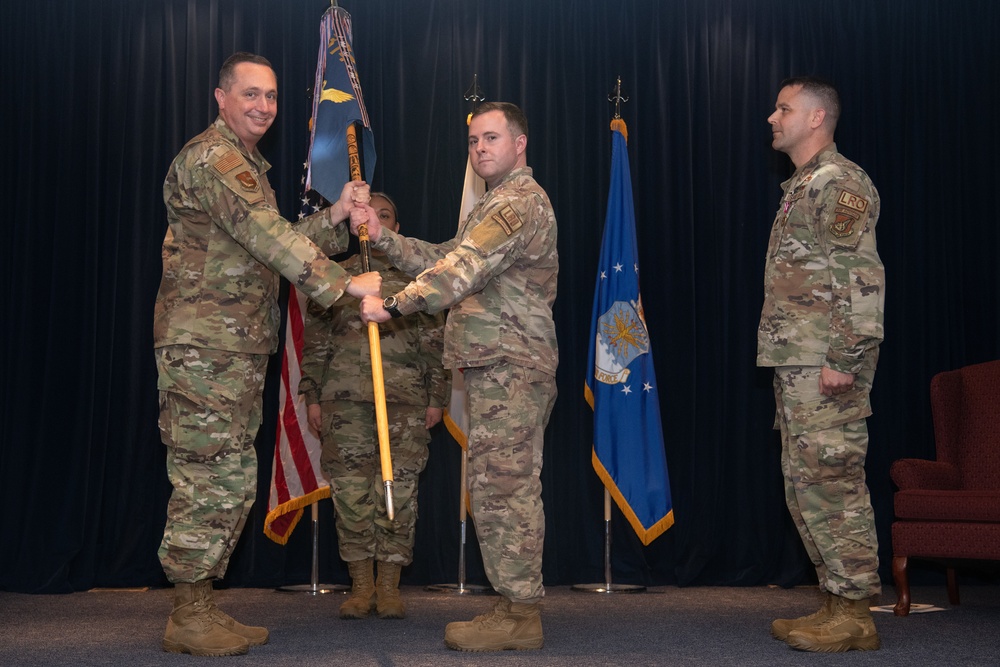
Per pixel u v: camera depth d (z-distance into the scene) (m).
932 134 5.03
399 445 3.61
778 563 4.75
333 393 3.61
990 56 5.08
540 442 2.88
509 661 2.57
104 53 4.67
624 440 4.34
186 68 4.66
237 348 2.79
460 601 4.00
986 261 5.02
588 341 4.82
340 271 2.74
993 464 4.19
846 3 5.06
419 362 3.71
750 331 4.86
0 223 4.57
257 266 2.88
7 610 3.69
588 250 4.88
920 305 4.95
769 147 4.96
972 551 3.59
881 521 4.84
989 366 4.37
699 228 4.90
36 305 4.52
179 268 2.83
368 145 3.28
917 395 4.93
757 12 5.02
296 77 4.75
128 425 4.48
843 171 2.91
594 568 4.70
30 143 4.58
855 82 5.02
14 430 4.41
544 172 4.86
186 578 2.71
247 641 2.71
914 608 3.88
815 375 2.89
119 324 4.54
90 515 4.41
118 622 3.36
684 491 4.72
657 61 4.94
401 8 4.88
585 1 5.00
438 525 4.67
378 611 3.49
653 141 4.92
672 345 4.81
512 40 4.92
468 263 2.74
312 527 4.50
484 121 2.97
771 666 2.54
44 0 4.66
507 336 2.83
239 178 2.77
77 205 4.57
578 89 4.94
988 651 2.81
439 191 4.81
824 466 2.86
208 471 2.78
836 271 2.82
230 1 4.72
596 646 2.86
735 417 4.82
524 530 2.79
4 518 4.37
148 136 4.64
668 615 3.60
